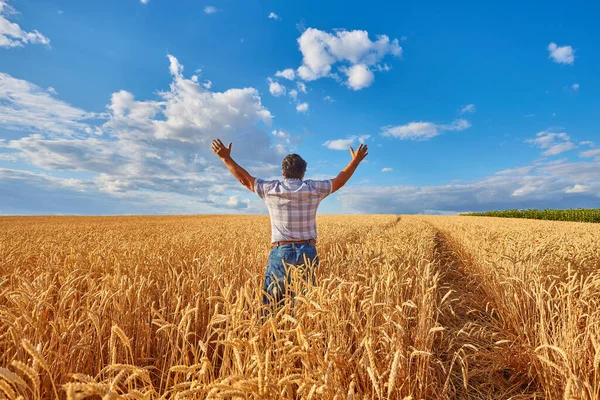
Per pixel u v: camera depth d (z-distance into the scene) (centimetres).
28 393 209
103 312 267
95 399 214
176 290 364
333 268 443
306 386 157
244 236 902
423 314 291
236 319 205
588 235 908
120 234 1127
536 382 307
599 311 267
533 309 365
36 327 219
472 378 314
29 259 511
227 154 372
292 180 350
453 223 2002
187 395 165
